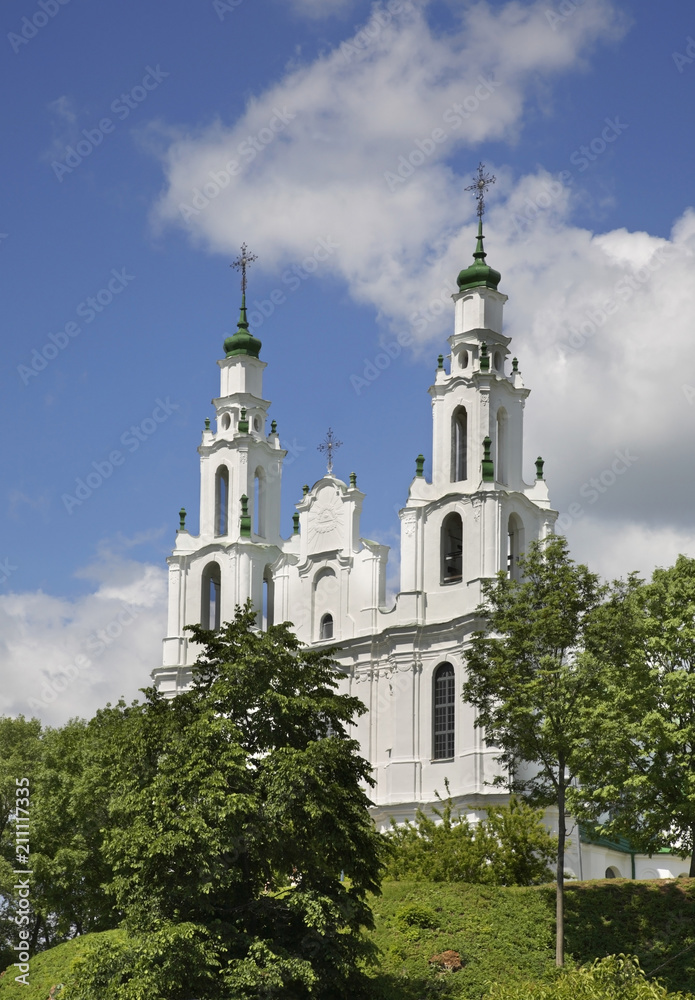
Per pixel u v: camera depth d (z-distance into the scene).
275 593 90.62
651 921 59.09
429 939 58.75
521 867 65.12
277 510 98.62
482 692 60.00
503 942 58.16
